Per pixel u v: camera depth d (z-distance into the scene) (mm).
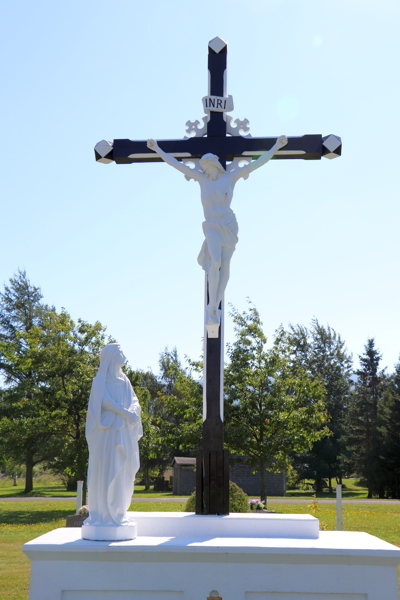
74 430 27688
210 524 7777
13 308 47781
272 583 6824
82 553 6895
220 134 9219
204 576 6855
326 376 60438
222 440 8367
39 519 23797
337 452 52688
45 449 31266
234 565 6871
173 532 7828
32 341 27984
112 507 7281
